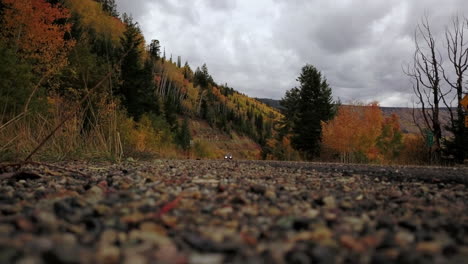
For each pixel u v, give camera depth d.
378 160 23.05
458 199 3.26
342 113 24.73
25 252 1.16
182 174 5.22
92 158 7.79
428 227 1.87
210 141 113.81
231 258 1.31
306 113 33.72
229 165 9.32
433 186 4.48
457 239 1.64
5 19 17.75
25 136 6.74
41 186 3.61
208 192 3.21
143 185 3.69
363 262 1.27
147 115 32.19
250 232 1.75
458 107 19.19
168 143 32.16
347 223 1.96
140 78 31.81
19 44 17.81
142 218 1.94
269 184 4.04
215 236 1.60
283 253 1.35
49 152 7.07
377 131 23.97
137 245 1.43
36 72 17.41
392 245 1.47
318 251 1.34
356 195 3.30
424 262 1.22
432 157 18.22
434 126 19.56
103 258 1.19
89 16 45.84
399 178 5.66
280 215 2.20
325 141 25.45
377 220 2.03
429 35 20.16
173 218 1.97
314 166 9.98
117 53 29.86
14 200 2.58
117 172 5.55
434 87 19.72
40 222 1.71
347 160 24.64
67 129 7.68
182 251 1.38
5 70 12.11
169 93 106.19
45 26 18.14
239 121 142.88
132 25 30.84
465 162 16.42
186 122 51.97
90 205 2.34
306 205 2.57
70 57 18.44
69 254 1.13
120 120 11.77
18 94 11.82
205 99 137.38
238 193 3.15
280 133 43.66
